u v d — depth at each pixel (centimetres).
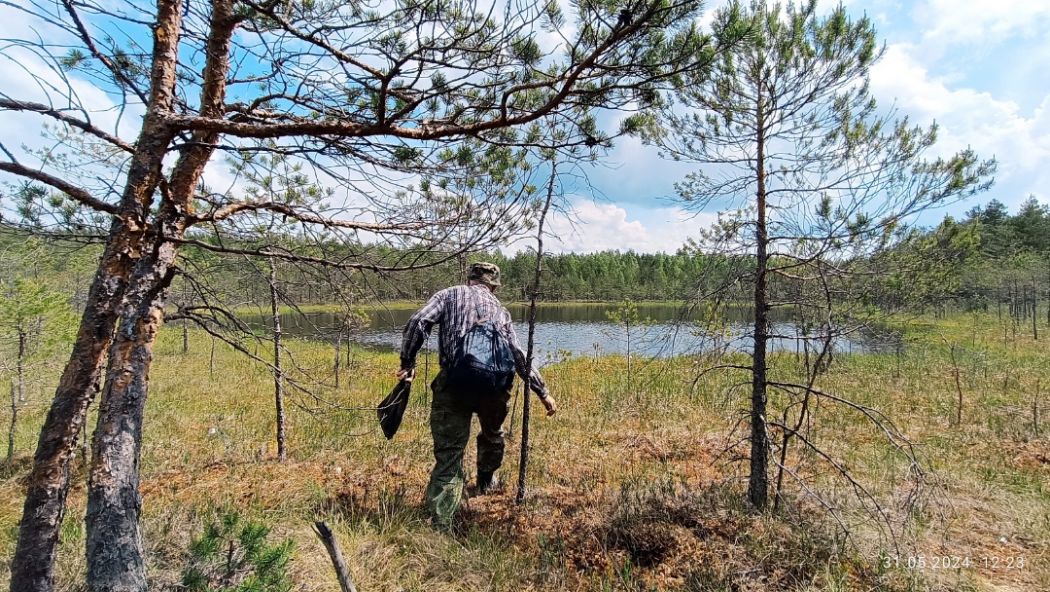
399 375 341
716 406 706
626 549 315
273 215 244
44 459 189
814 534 327
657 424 629
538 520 352
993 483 434
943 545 327
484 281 377
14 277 490
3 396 693
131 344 199
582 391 864
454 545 309
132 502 196
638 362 1234
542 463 477
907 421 648
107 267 196
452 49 188
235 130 193
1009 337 1792
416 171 243
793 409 672
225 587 226
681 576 288
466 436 353
